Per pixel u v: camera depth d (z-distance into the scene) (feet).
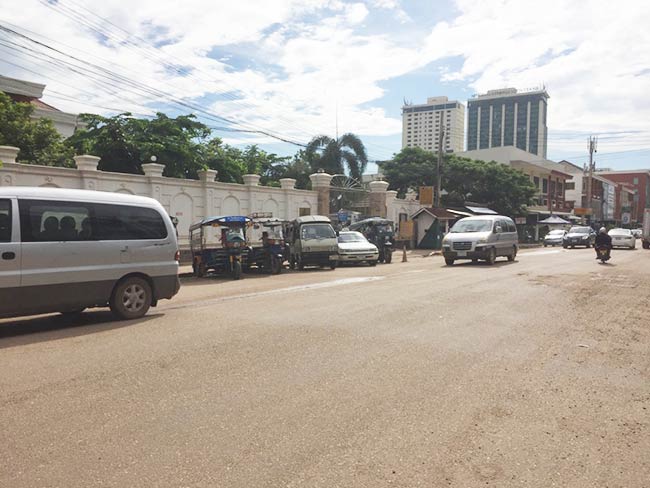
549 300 33.50
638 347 21.67
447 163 136.46
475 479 10.67
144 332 23.73
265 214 63.72
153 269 28.19
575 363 19.19
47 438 12.37
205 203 69.26
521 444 12.33
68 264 25.13
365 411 14.16
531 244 161.07
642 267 58.80
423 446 12.12
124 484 10.33
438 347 21.07
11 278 23.35
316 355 19.58
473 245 62.69
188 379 16.69
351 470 10.96
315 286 41.47
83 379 16.67
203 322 25.91
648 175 350.64
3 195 23.71
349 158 110.22
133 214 27.99
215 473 10.78
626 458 11.69
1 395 15.23
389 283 42.52
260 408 14.29
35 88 80.79
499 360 19.36
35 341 22.25
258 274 59.93
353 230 81.41
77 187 53.98
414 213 117.91
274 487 10.27
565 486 10.44
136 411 14.02
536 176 189.88
